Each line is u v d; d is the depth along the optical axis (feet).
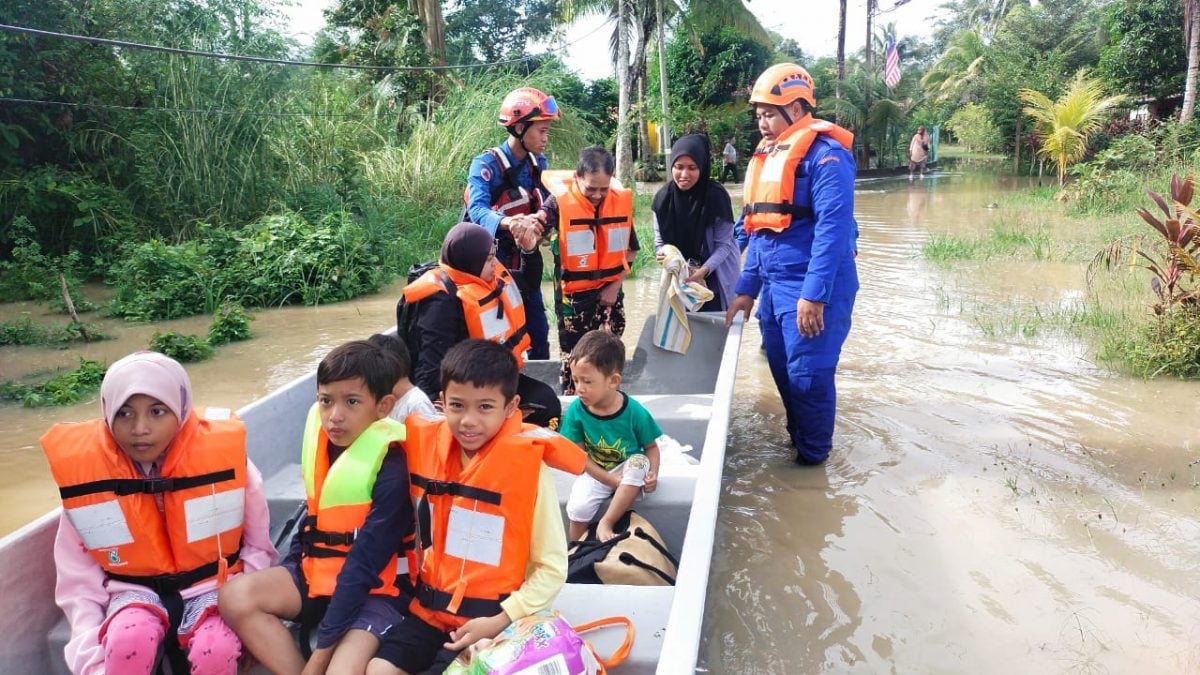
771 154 15.40
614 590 9.34
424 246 42.42
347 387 8.44
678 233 19.13
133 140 40.52
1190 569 11.82
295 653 8.40
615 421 11.75
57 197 38.86
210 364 24.54
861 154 106.42
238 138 42.93
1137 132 66.54
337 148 47.24
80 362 24.18
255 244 34.35
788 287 15.33
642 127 86.02
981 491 14.47
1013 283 30.55
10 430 19.38
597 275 16.85
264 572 8.62
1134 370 20.29
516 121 16.56
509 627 7.75
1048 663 9.93
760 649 10.39
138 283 32.60
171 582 8.71
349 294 33.91
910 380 20.43
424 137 48.70
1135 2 71.31
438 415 10.16
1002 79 88.58
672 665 6.52
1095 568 11.94
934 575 11.93
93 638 8.14
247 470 9.33
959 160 119.44
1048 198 57.98
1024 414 17.93
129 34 41.73
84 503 8.39
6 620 8.33
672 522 11.91
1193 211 20.79
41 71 39.45
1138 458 15.53
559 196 16.37
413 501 8.46
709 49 100.42
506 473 8.04
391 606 8.28
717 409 12.27
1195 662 9.82
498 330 12.43
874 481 15.06
